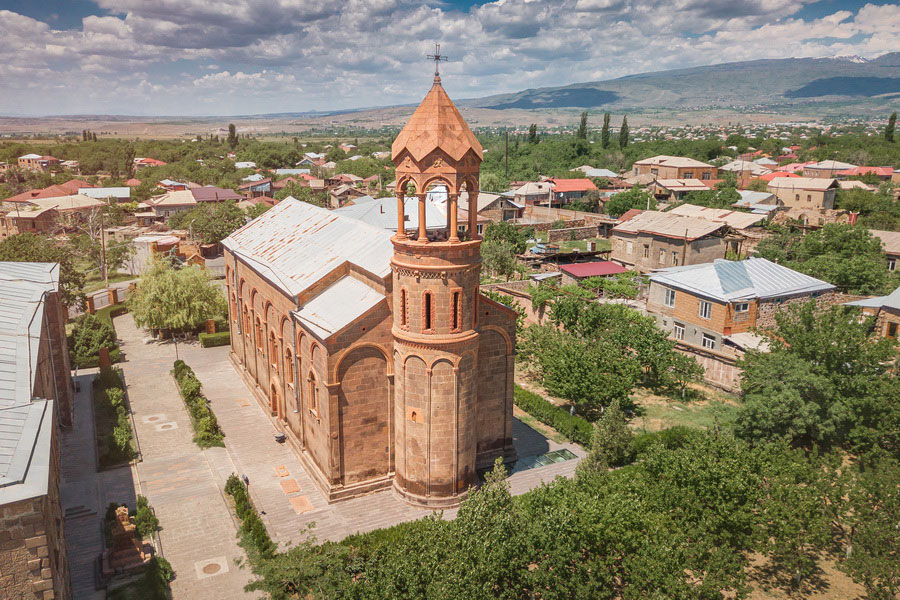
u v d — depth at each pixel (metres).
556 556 22.70
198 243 107.12
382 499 36.81
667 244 88.75
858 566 26.23
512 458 41.84
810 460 34.09
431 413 34.34
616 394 45.50
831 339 41.44
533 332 57.75
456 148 31.70
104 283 90.06
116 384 53.12
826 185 128.88
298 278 41.62
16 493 19.98
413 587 21.09
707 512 27.00
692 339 60.19
